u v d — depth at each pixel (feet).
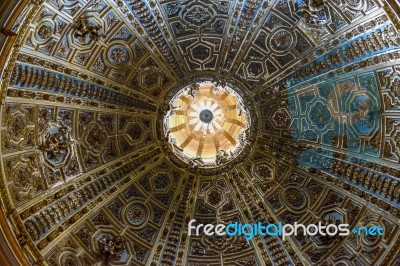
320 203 57.31
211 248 57.67
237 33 57.06
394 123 51.78
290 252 55.67
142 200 59.11
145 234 57.31
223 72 60.54
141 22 54.75
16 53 42.75
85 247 52.60
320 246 55.11
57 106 53.16
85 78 54.90
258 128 61.82
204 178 62.13
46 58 50.19
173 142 63.26
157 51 57.67
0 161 45.39
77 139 55.77
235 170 62.18
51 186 52.24
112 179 57.98
